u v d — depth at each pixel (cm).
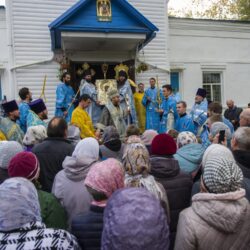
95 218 220
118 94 940
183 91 1467
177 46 1448
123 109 1012
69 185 290
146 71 1301
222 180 207
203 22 1478
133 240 136
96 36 1041
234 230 201
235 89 1561
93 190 224
